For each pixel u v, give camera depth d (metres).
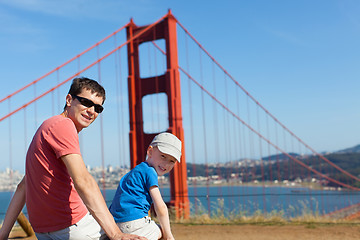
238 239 8.07
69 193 2.33
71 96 2.45
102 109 2.51
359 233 8.38
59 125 2.26
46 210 2.32
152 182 2.80
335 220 11.00
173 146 2.81
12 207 2.61
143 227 2.77
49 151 2.26
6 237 2.59
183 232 8.98
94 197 2.15
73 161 2.19
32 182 2.33
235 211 11.91
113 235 2.11
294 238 8.05
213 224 10.45
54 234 2.36
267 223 10.35
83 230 2.37
